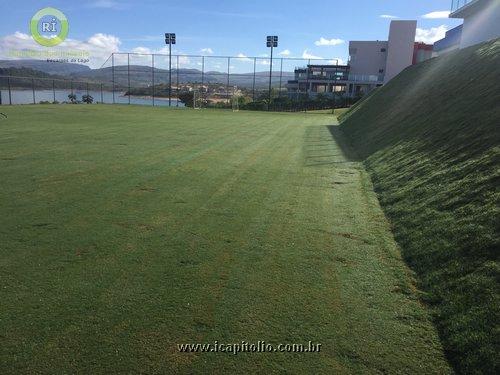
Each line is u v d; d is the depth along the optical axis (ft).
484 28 66.13
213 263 15.88
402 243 17.72
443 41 118.52
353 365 10.24
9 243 17.37
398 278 14.73
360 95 198.59
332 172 33.68
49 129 60.85
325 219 21.40
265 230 19.65
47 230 18.97
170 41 186.91
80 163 34.94
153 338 11.14
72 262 15.67
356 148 48.16
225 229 19.69
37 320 11.82
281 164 37.04
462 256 14.10
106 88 190.60
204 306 12.76
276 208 23.31
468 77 39.55
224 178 30.66
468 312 11.50
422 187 22.43
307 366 10.21
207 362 10.28
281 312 12.50
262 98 193.57
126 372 9.85
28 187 26.58
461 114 30.09
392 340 11.17
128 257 16.22
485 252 13.50
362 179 30.99
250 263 15.93
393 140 38.78
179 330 11.51
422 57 212.64
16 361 10.11
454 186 19.72
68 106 126.31
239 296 13.41
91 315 12.13
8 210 21.75
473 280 12.62
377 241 18.30
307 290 13.85
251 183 29.25
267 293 13.64
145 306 12.69
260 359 10.43
